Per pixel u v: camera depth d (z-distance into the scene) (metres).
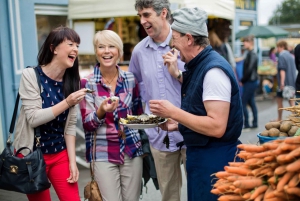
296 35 22.86
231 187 2.14
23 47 7.17
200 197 2.71
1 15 6.59
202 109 2.61
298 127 2.58
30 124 2.97
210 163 2.65
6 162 2.94
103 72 3.41
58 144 3.13
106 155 3.30
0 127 6.13
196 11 2.65
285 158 1.92
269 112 12.02
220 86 2.50
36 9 7.66
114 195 3.31
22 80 3.02
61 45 2.98
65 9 8.29
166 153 3.53
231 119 2.59
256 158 2.11
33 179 2.90
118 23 10.09
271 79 16.06
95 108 3.34
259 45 18.14
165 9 3.38
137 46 3.61
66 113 3.14
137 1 3.38
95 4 7.99
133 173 3.40
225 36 11.06
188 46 2.67
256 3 17.77
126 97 3.41
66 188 3.15
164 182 3.61
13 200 4.84
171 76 3.43
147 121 3.11
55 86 3.10
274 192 1.97
